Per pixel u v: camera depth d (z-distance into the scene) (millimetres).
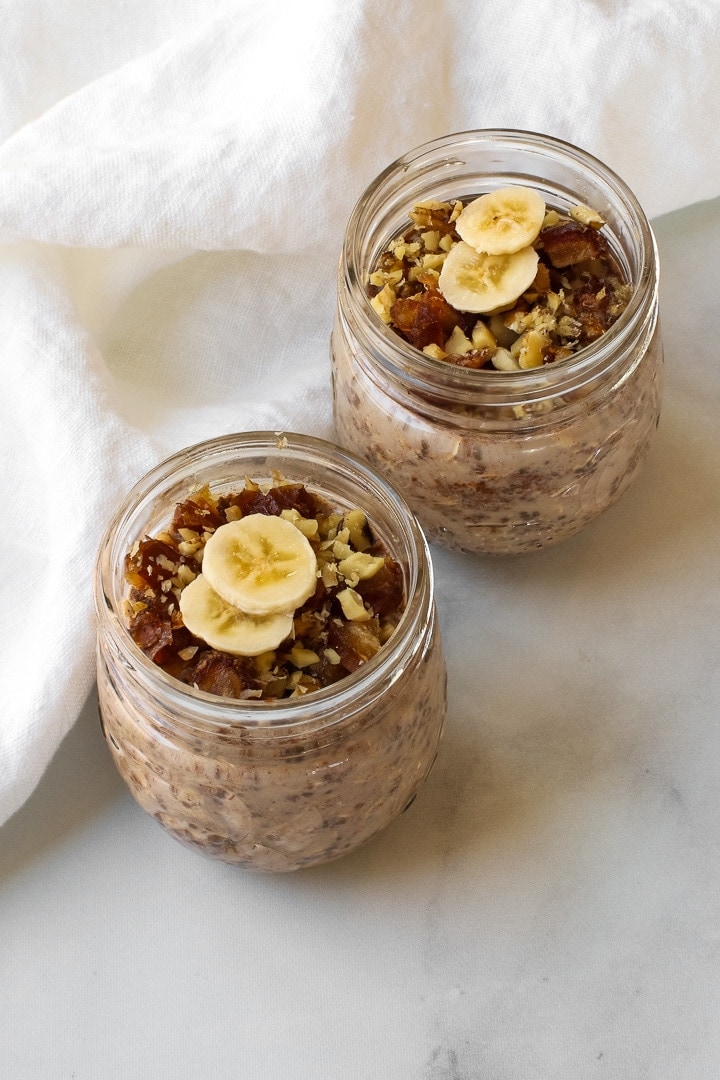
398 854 656
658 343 663
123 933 646
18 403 683
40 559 680
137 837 657
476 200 666
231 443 625
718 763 667
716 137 717
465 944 646
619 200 654
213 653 598
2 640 672
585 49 708
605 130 715
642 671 679
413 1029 636
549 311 647
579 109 714
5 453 684
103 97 718
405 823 660
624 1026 636
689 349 724
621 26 706
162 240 698
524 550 681
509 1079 632
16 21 729
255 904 649
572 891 651
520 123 722
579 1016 637
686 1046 634
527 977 642
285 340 731
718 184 730
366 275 665
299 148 697
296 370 727
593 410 641
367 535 627
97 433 673
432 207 670
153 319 729
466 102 724
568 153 662
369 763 603
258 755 594
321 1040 635
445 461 644
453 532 672
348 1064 633
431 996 640
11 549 681
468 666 680
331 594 610
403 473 657
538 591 691
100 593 597
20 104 744
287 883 652
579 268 659
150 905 649
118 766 631
